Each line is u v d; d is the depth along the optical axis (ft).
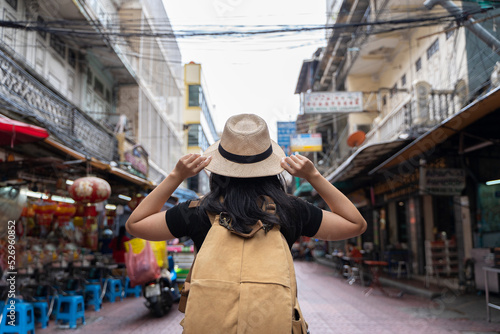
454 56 36.11
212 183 5.11
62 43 36.70
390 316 22.72
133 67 53.21
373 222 56.65
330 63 74.33
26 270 20.85
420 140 25.02
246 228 4.54
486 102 18.10
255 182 4.94
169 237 4.98
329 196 4.96
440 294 29.81
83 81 41.65
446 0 20.89
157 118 69.15
